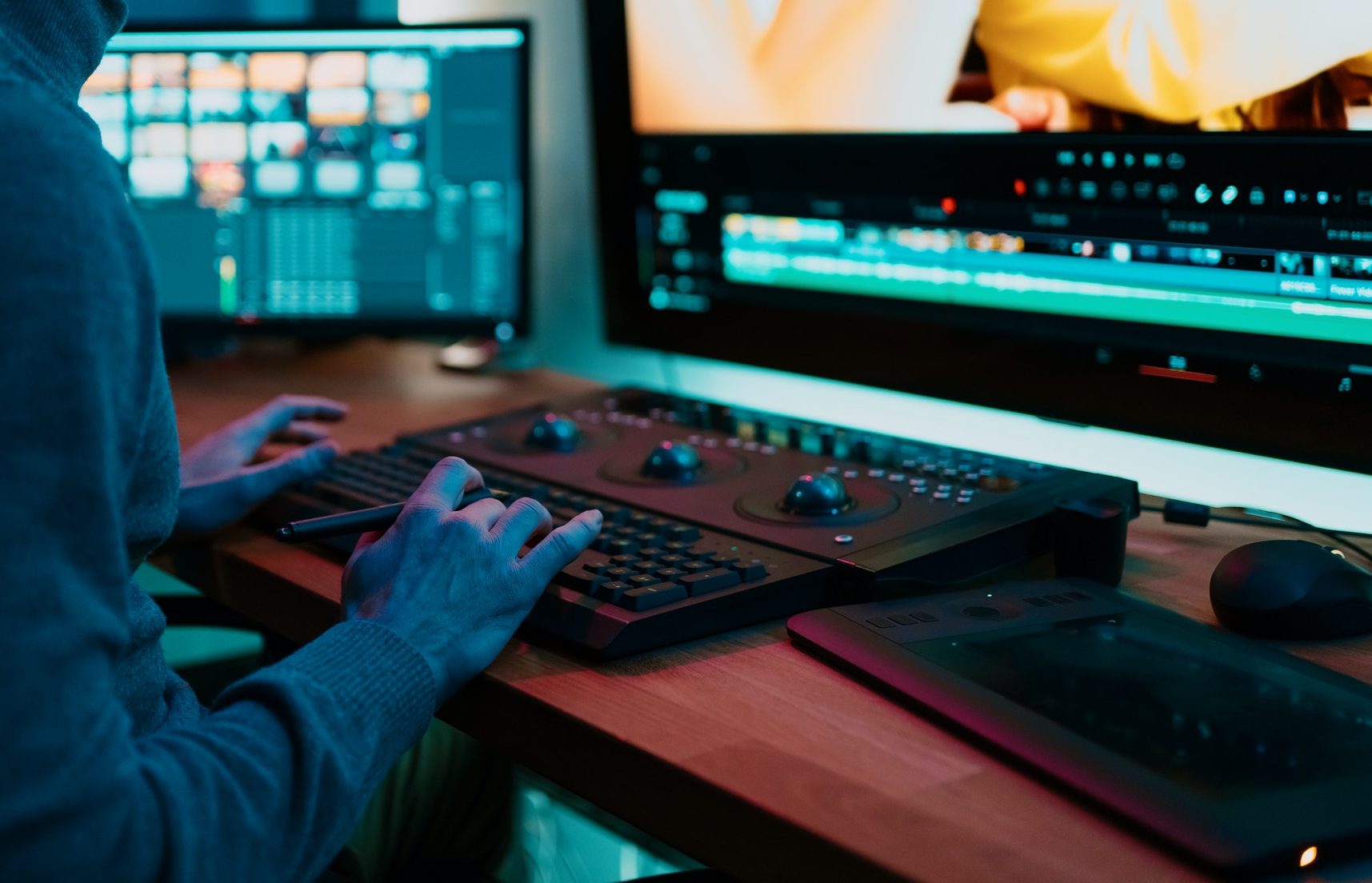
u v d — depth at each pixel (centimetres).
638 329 151
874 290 126
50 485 47
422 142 157
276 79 157
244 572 89
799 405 146
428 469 101
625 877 139
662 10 137
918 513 86
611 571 75
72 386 48
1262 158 94
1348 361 92
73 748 46
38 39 58
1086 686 62
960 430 131
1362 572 73
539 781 132
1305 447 96
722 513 88
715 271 141
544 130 171
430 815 98
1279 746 55
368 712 60
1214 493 110
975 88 113
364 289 161
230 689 61
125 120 158
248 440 107
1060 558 82
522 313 160
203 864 51
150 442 61
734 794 53
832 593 78
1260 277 96
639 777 58
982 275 116
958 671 63
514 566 71
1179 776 52
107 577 49
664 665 69
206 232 160
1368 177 89
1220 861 46
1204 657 66
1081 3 104
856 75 122
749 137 133
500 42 153
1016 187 112
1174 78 99
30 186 49
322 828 56
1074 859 48
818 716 62
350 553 87
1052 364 112
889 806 52
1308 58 91
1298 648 71
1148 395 105
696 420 116
